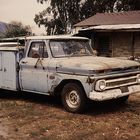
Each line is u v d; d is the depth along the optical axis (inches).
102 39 856.3
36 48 352.8
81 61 318.0
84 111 318.0
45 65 336.8
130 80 329.4
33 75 349.4
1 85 385.1
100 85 297.9
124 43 812.0
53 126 277.9
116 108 339.9
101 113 319.3
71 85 318.0
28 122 291.1
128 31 733.3
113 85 310.2
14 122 293.4
